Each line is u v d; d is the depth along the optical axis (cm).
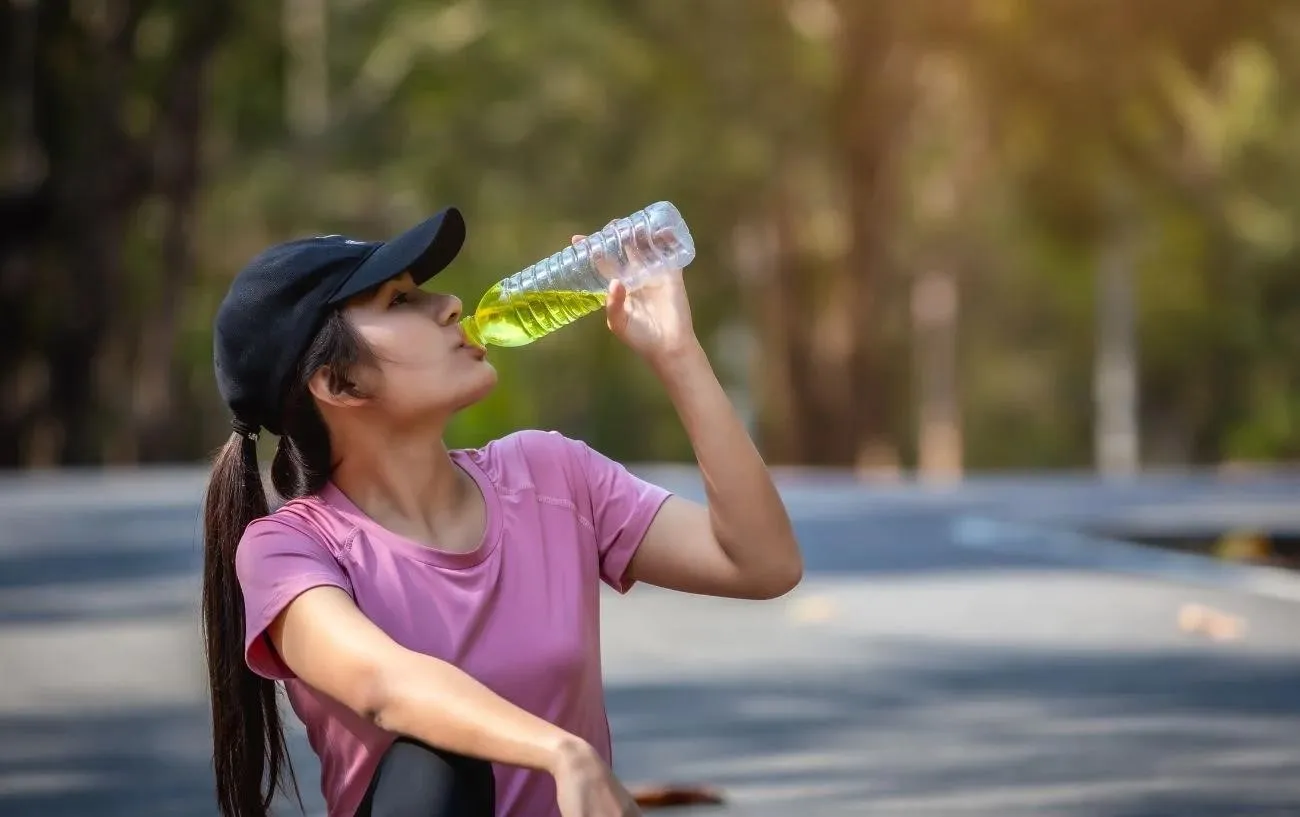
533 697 393
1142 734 834
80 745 884
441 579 391
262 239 5816
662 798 695
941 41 4156
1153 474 3697
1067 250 4556
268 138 5256
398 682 353
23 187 4519
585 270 405
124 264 5044
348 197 5497
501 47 4888
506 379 4156
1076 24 3941
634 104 4797
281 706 423
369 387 388
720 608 1370
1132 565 1603
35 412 4762
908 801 694
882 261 4853
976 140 4878
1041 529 1927
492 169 4988
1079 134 4153
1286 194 5475
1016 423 8200
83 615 1391
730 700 962
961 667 1062
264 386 391
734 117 4741
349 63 5178
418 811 357
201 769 821
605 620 1315
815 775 754
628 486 417
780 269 5250
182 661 1162
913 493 2645
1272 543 1683
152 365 4966
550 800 398
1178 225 5316
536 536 402
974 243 5784
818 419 5228
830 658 1111
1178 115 4200
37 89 4488
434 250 383
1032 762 771
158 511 2436
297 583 375
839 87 4588
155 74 4694
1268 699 927
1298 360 6950
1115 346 6494
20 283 4572
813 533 1977
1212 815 658
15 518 2342
